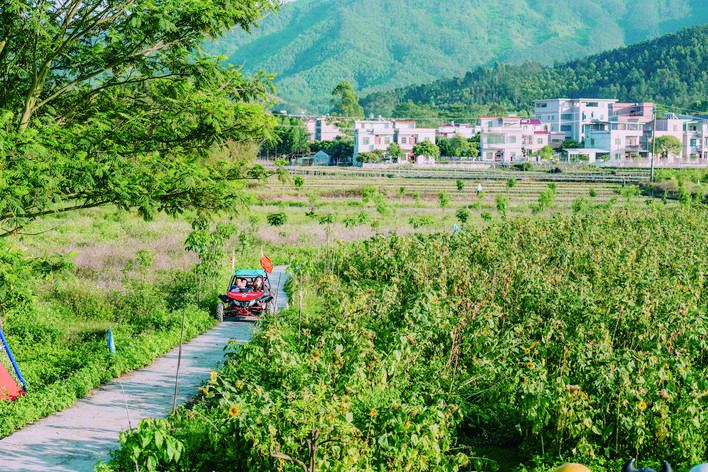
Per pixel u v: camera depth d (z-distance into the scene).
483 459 8.65
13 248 12.20
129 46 12.41
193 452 8.31
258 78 13.58
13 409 9.75
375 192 58.25
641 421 8.34
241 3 12.25
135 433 7.02
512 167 102.88
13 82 12.52
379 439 7.56
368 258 21.22
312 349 10.98
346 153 126.56
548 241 22.91
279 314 15.71
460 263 18.02
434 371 11.07
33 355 12.81
